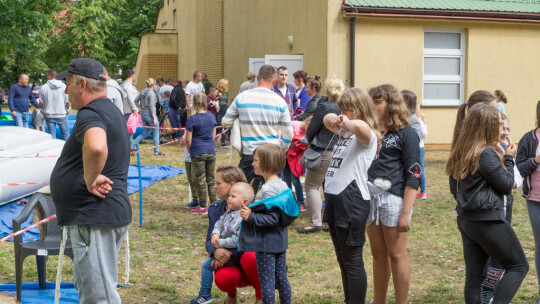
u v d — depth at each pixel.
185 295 5.67
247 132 7.28
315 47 16.09
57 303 4.46
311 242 7.61
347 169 4.50
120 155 3.90
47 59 42.38
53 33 37.00
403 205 4.60
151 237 7.84
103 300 3.88
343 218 4.49
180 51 30.55
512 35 16.92
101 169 3.66
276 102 7.28
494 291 4.76
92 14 36.31
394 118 4.63
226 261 4.74
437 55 16.52
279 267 4.65
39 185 9.07
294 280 6.20
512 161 4.46
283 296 4.65
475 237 4.48
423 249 7.44
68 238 5.08
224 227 4.79
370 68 15.84
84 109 3.80
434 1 16.34
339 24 15.47
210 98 17.47
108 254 3.91
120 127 3.90
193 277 6.23
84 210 3.80
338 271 6.50
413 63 16.16
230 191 4.71
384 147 4.64
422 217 9.12
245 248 4.50
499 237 4.41
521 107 17.22
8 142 9.02
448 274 6.48
